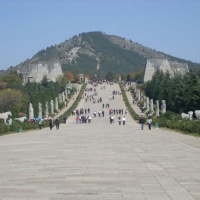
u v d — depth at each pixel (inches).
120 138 1737.2
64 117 4057.6
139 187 621.6
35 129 3041.3
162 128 2694.4
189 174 725.9
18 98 4350.4
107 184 647.8
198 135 1860.2
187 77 4323.3
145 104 5088.6
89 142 1530.5
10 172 790.5
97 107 5723.4
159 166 831.7
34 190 609.6
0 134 2449.6
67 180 685.3
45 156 1060.5
